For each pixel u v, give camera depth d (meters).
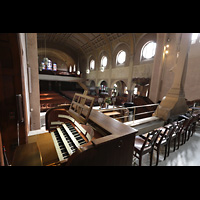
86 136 2.27
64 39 17.75
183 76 4.17
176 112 4.20
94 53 17.12
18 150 1.50
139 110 6.98
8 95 1.91
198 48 6.34
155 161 2.56
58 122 2.94
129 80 11.69
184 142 3.41
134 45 11.01
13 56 1.85
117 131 1.63
